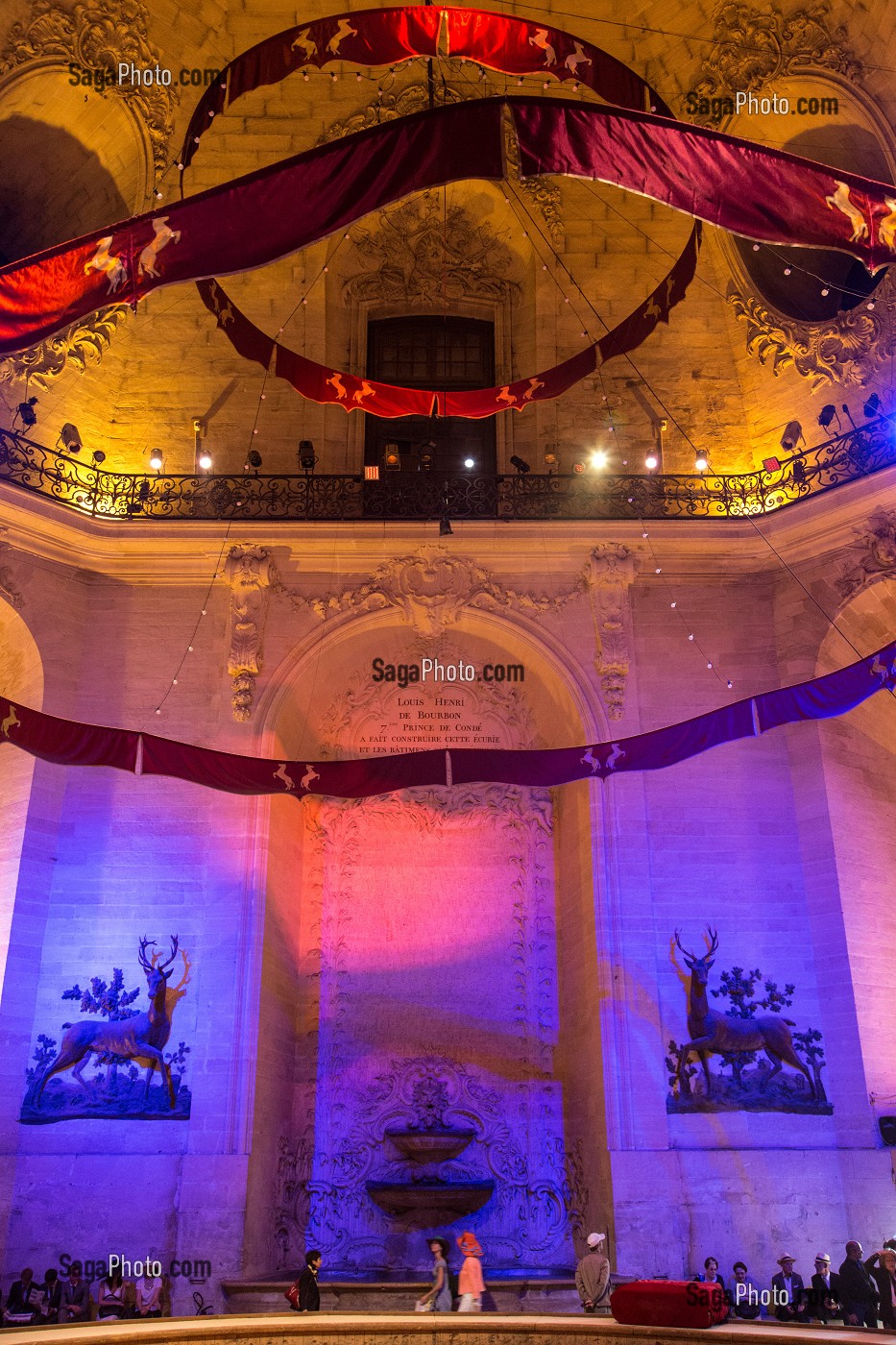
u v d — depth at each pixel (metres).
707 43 20.52
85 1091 16.88
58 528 18.61
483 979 19.73
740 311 20.53
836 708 13.52
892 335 18.38
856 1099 16.66
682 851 18.22
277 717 18.91
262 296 21.31
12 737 13.12
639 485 20.06
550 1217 18.38
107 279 8.73
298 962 19.66
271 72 14.85
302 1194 18.45
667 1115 16.73
